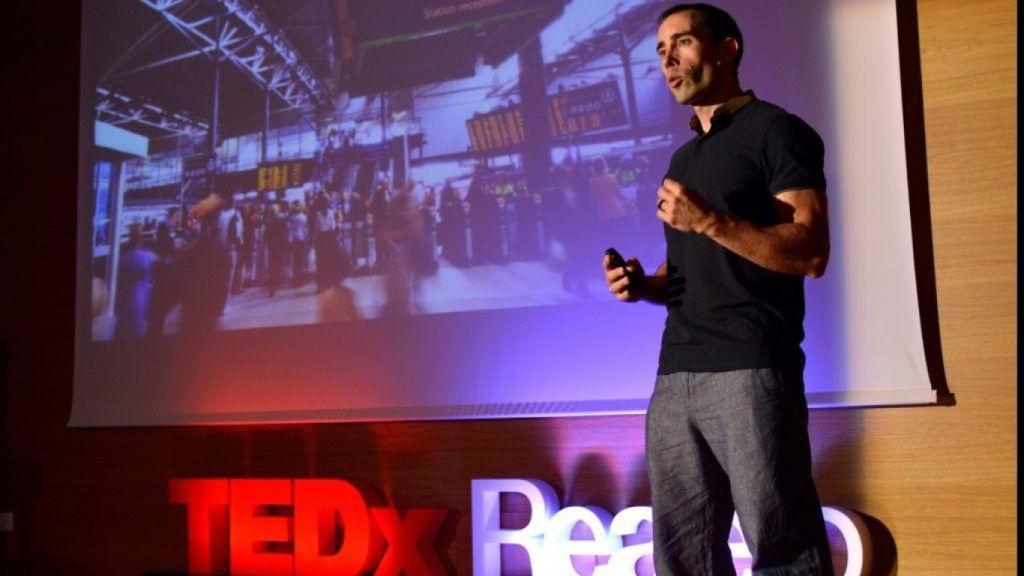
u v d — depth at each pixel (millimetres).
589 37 2949
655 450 1792
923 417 2557
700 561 1760
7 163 3725
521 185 2982
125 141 3520
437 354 3025
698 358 1729
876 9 2646
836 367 2600
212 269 3348
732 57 1943
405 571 2885
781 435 1649
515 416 2908
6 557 3547
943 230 2586
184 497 3143
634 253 2834
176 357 3357
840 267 2617
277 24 3363
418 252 3082
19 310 3645
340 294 3166
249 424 3260
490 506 2838
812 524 1649
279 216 3283
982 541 2479
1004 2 2584
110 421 3420
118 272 3473
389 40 3209
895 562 2547
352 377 3123
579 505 2863
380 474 3104
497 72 3051
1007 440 2480
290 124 3307
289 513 3172
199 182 3404
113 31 3584
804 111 2689
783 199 1710
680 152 1960
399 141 3154
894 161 2596
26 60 3748
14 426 3600
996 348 2512
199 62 3455
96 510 3457
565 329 2883
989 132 2568
